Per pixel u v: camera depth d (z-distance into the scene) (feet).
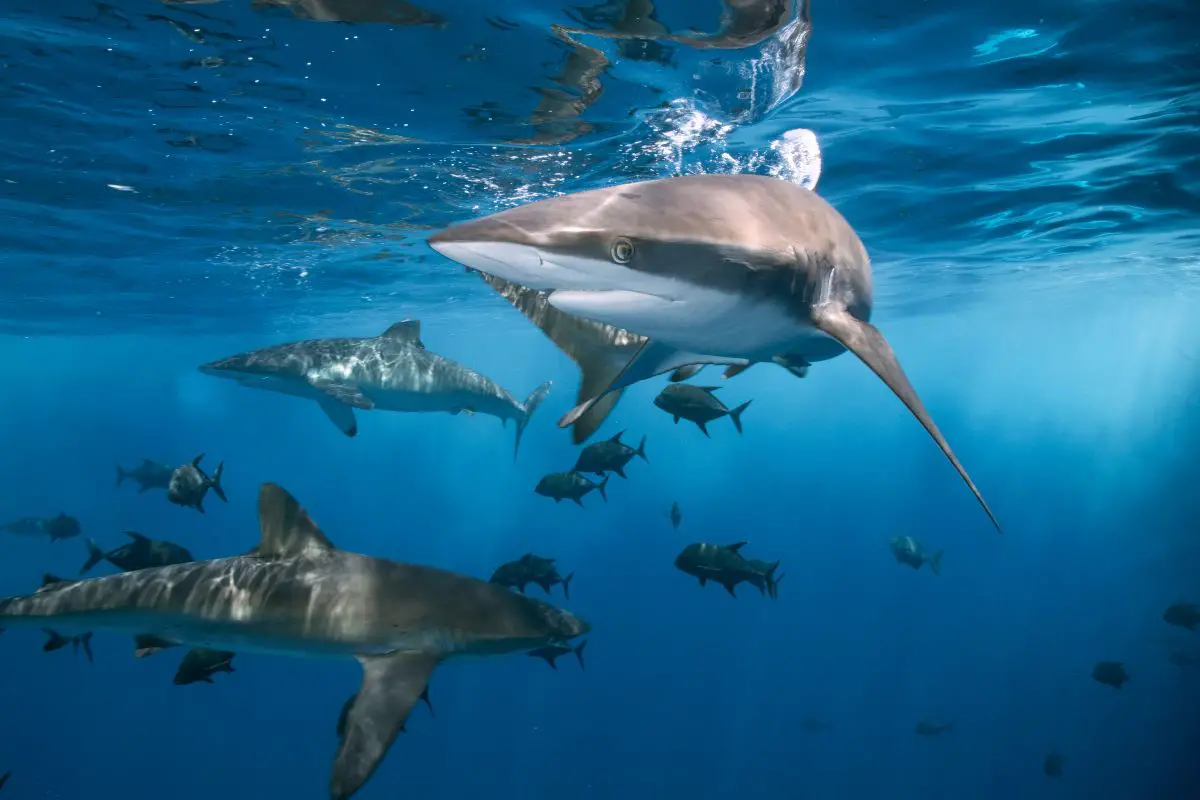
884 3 23.44
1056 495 281.74
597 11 22.49
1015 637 141.69
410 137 33.73
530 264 8.12
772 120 32.73
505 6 22.16
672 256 8.59
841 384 362.53
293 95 28.99
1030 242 64.34
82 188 40.75
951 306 114.11
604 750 109.91
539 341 154.10
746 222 9.41
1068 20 25.09
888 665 136.26
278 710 121.60
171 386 235.40
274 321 102.63
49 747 108.99
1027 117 34.22
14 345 123.95
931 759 101.40
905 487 353.10
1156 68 29.01
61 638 16.25
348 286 76.48
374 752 12.48
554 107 30.22
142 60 25.88
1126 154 40.37
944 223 55.31
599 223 8.36
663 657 146.00
